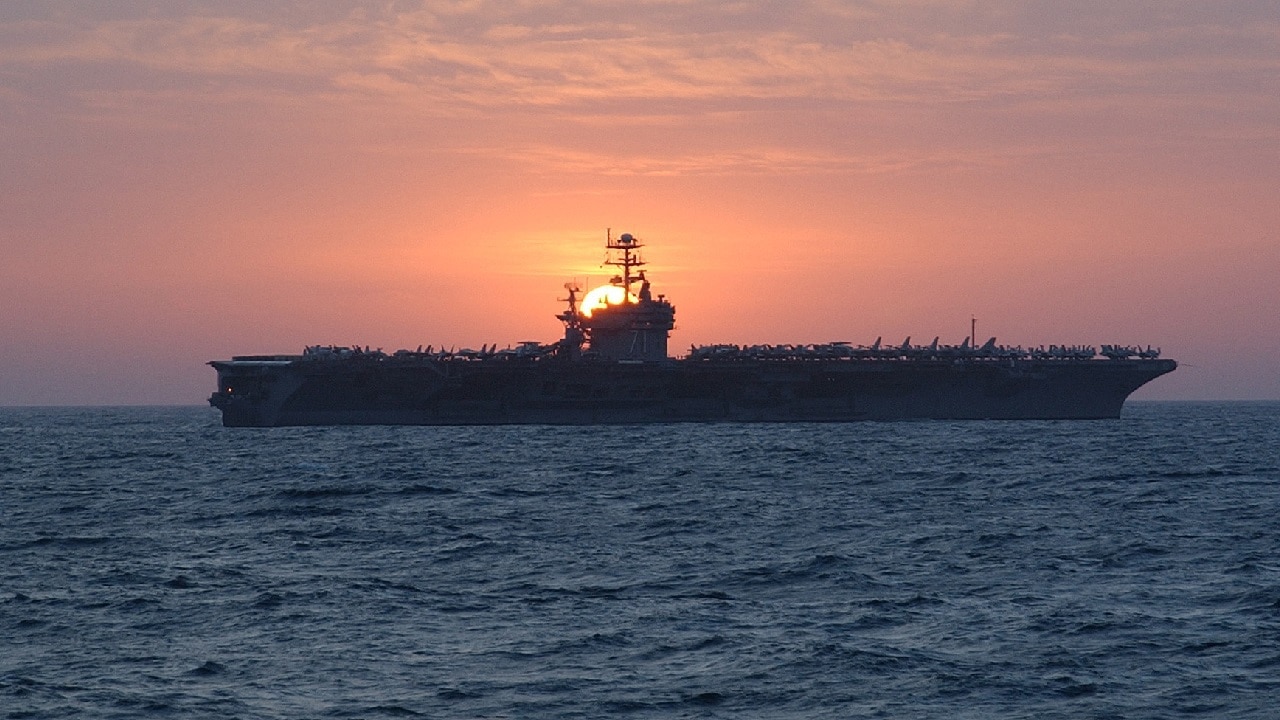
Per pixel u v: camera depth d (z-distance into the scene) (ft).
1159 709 249.14
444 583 381.19
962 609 335.67
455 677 272.72
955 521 535.60
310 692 262.47
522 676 273.33
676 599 355.15
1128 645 293.02
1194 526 512.63
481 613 335.06
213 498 654.53
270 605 343.87
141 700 256.93
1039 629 309.83
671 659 285.64
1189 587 364.99
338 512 576.61
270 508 597.93
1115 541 463.42
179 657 289.53
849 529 511.40
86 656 290.97
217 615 332.39
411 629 316.19
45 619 328.49
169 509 606.96
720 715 248.32
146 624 322.55
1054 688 261.85
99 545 474.49
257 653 292.81
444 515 560.61
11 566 420.36
